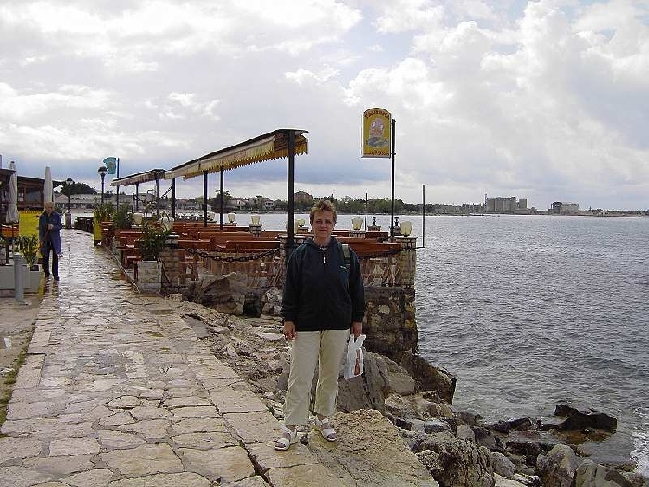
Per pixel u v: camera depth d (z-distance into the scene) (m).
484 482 6.91
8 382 7.51
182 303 13.60
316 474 4.99
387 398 10.89
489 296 38.47
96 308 12.70
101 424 6.08
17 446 5.48
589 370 21.16
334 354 5.54
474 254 79.81
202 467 5.12
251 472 5.05
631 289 43.47
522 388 18.98
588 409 16.19
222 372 8.09
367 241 18.05
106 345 9.45
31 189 30.48
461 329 27.53
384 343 15.66
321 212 5.41
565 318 31.02
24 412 6.38
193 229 24.14
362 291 5.66
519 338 25.88
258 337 11.51
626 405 17.59
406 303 15.96
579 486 10.47
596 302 36.91
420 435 7.40
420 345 24.33
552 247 99.12
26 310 12.51
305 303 5.39
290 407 5.50
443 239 120.31
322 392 5.74
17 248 19.92
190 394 7.11
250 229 23.72
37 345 9.33
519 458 12.25
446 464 6.75
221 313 13.71
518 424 15.44
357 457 5.58
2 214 22.50
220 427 6.05
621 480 10.45
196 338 10.14
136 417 6.30
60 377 7.68
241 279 15.59
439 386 15.62
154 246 14.86
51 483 4.76
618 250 94.00
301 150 14.40
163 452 5.41
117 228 25.75
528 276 51.56
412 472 5.40
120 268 19.75
